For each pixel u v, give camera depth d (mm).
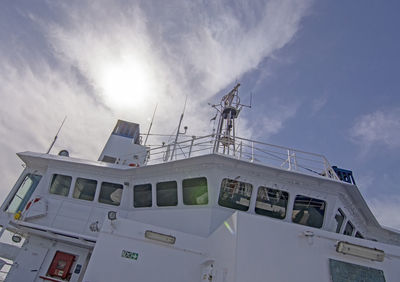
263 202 10414
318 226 10242
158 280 7926
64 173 12781
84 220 11688
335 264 6281
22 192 13070
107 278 7762
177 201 11039
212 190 10336
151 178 11711
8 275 10906
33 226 10930
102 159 17000
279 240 6348
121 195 12258
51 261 11398
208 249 8289
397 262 6570
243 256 5996
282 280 5883
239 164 10398
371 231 14320
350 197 11023
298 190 10422
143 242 8422
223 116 16016
